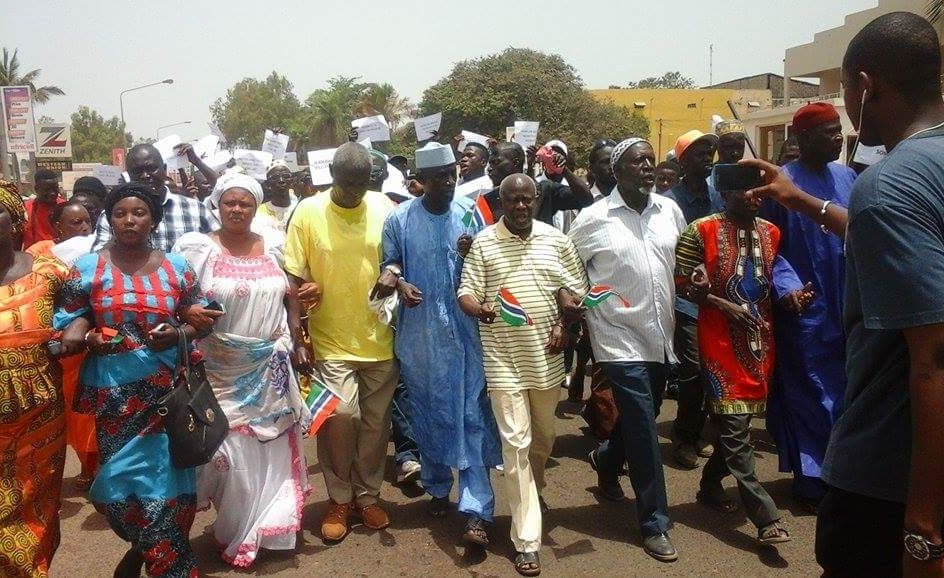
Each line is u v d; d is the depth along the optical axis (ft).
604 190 18.79
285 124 269.64
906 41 6.39
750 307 13.03
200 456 10.34
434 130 29.14
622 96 163.84
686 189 18.02
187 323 10.87
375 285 12.82
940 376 5.75
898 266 5.87
